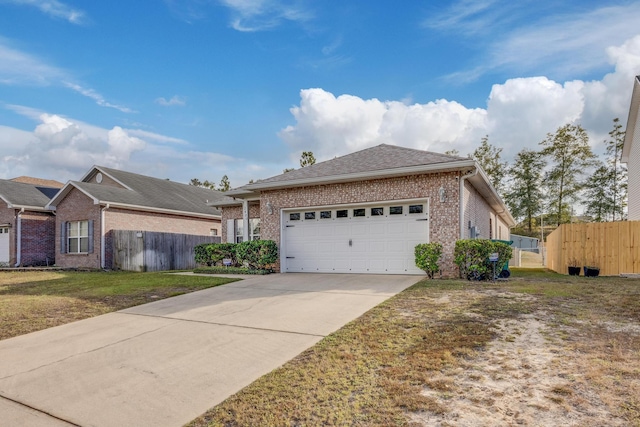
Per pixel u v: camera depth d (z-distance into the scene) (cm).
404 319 581
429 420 289
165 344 527
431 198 1106
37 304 820
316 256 1284
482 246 995
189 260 1847
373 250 1195
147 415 330
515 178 3612
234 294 871
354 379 374
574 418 281
